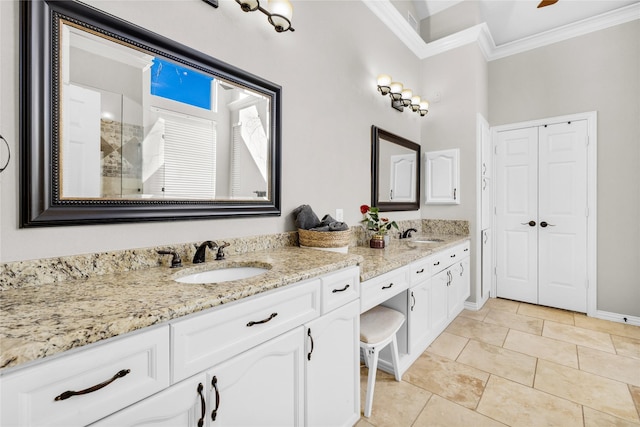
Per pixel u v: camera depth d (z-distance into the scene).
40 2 0.91
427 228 3.34
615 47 2.82
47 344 0.54
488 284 3.41
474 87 3.05
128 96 1.12
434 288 2.27
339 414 1.31
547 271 3.18
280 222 1.75
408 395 1.68
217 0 1.40
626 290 2.77
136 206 1.13
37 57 0.91
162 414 0.71
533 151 3.25
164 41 1.20
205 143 1.37
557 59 3.11
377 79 2.58
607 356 2.12
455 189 3.13
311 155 1.95
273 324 1.00
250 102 1.56
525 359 2.08
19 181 0.89
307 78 1.92
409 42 3.12
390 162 2.79
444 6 3.29
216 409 0.82
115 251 1.08
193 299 0.78
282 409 1.04
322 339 1.21
